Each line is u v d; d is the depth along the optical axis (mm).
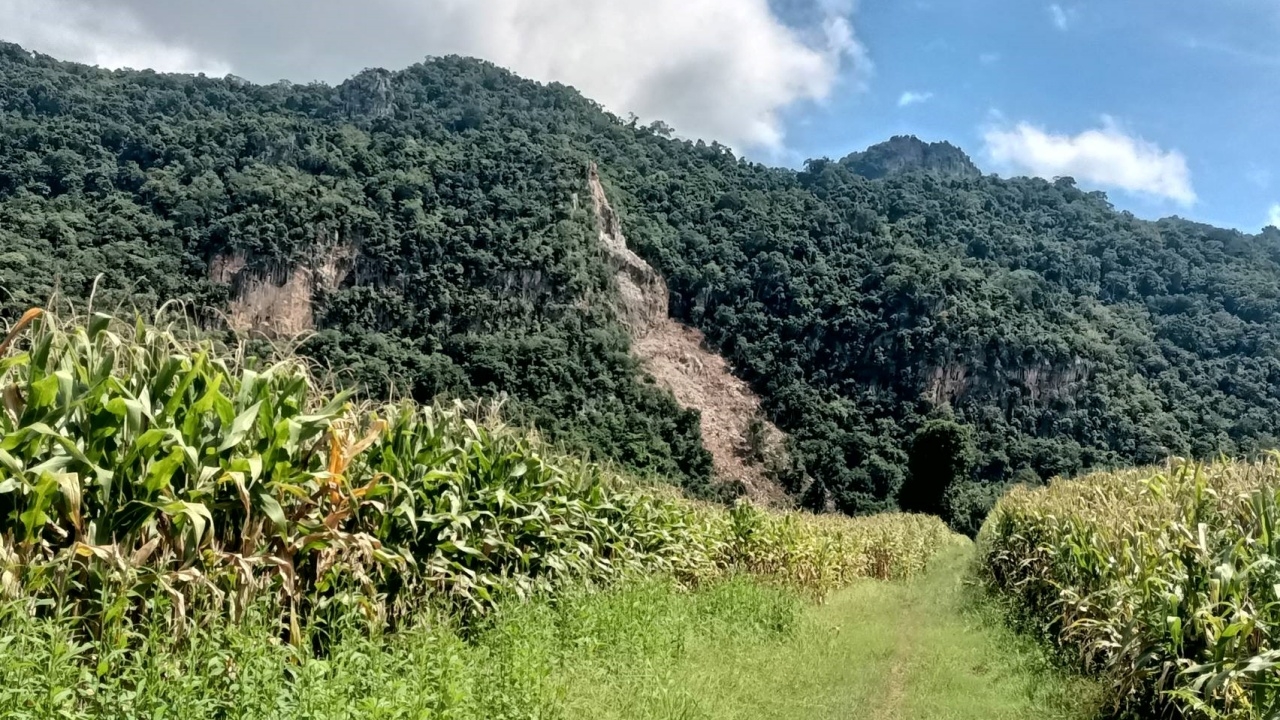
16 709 3145
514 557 7941
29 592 4020
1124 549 8008
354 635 4957
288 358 6199
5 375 4551
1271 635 5461
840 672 7918
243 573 4707
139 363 4977
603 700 5578
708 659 7305
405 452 6770
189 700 3568
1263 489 6441
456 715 4270
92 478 4375
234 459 4895
